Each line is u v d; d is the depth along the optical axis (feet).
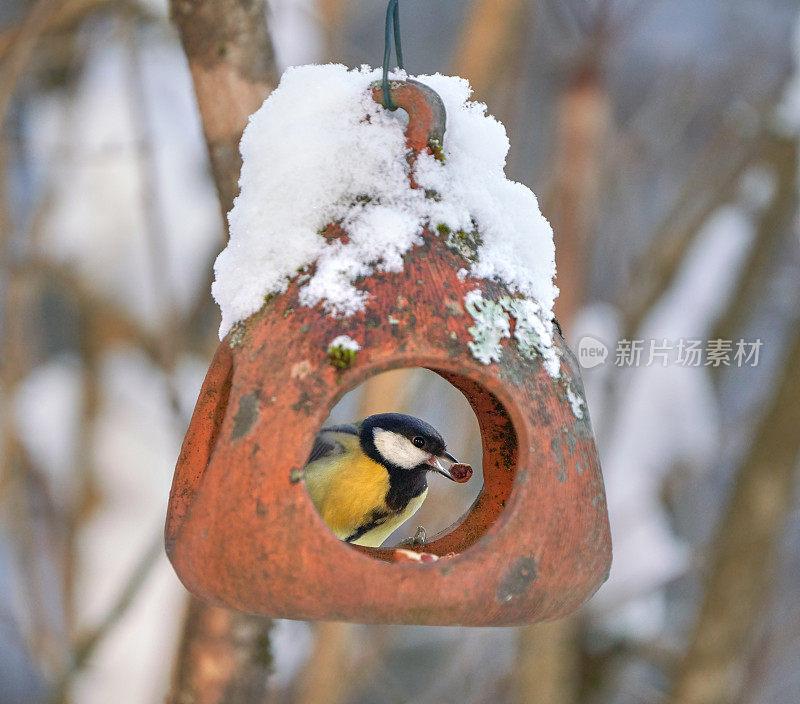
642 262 31.17
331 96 11.76
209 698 15.94
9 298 25.84
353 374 10.49
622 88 38.52
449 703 29.40
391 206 11.36
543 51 33.42
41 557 30.37
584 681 31.71
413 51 46.44
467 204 11.69
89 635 24.64
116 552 28.55
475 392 12.83
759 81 36.65
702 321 30.22
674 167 36.42
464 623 10.62
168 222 29.37
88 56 29.96
